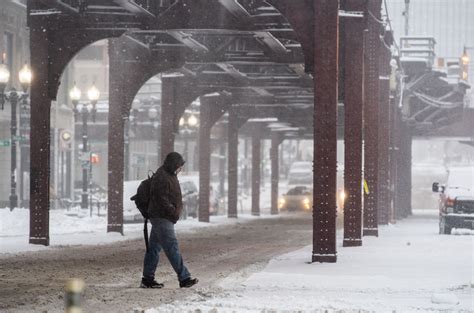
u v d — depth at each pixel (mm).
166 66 63562
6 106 100188
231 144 105375
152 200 28859
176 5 50656
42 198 50781
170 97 77812
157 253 29250
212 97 90938
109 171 63688
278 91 89375
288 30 50531
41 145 50719
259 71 76125
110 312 23125
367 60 63156
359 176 52281
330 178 41125
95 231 66750
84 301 25531
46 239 50875
